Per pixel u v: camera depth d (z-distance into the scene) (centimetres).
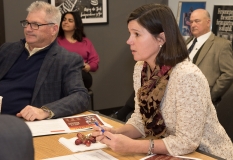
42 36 229
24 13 411
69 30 422
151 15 143
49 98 224
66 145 151
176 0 491
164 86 148
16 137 65
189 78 141
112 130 160
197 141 143
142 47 145
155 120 152
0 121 66
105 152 145
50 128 176
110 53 484
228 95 179
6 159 63
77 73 227
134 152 141
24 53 237
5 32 402
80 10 449
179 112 143
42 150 147
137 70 171
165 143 142
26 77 229
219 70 361
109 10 473
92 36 464
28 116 188
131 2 489
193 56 374
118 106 502
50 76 225
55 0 430
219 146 158
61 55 231
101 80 482
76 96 210
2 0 392
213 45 364
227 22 416
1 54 242
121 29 487
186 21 468
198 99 141
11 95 226
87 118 195
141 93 155
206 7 443
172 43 145
